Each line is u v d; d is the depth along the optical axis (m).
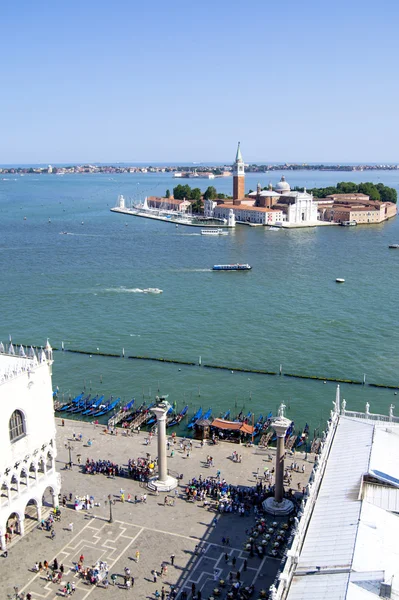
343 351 168.75
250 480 96.94
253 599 69.94
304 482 95.94
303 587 55.22
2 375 78.19
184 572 75.00
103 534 82.81
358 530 61.66
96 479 97.44
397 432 83.12
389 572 56.44
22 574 74.75
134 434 115.12
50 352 87.00
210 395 140.00
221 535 82.25
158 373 153.50
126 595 71.25
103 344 175.75
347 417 89.75
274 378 150.25
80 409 130.00
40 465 88.19
